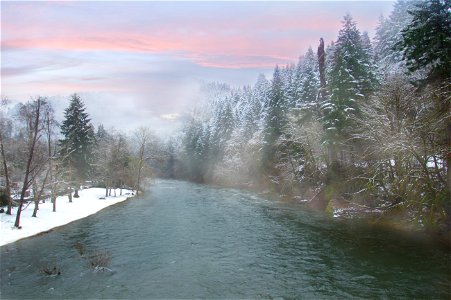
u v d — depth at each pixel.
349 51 35.69
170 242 23.84
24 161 35.47
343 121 33.81
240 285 15.79
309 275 16.92
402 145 21.75
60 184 39.88
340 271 17.31
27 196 43.22
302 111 46.78
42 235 26.44
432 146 21.69
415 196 24.22
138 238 25.14
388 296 14.21
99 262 18.80
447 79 20.89
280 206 41.38
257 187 66.25
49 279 16.58
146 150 89.88
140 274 17.25
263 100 90.94
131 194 60.84
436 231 22.25
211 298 14.38
